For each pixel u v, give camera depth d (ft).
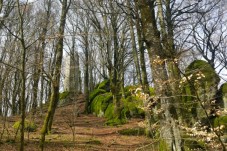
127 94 78.33
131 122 64.69
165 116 24.20
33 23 42.98
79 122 69.26
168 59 17.61
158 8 36.50
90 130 56.95
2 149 32.30
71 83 92.38
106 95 90.89
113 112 72.84
